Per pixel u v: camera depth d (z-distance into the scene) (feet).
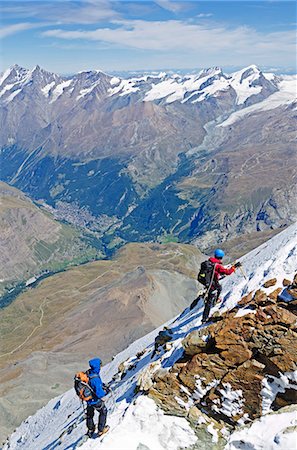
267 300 59.77
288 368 55.62
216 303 66.95
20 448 115.96
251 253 87.76
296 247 64.54
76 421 83.71
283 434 51.01
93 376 59.67
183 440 57.21
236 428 57.00
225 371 59.11
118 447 55.72
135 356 92.12
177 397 60.44
